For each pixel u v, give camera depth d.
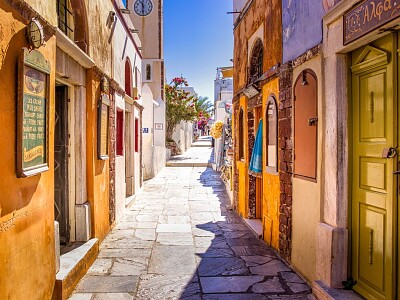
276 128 5.41
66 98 5.05
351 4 3.31
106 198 6.27
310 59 4.21
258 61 7.21
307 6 4.30
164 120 19.59
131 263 5.06
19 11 2.87
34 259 3.18
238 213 8.32
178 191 11.74
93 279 4.47
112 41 6.88
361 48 3.46
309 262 4.26
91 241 5.19
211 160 21.66
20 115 2.85
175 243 6.05
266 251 5.59
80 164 5.11
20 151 2.85
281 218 5.23
